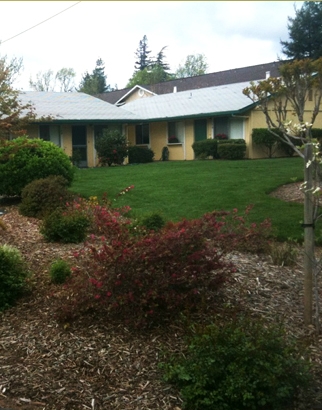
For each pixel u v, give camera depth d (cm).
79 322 498
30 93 2697
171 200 1209
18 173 1258
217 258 520
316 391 391
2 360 444
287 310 536
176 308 501
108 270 485
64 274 599
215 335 395
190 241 497
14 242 828
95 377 415
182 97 2923
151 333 475
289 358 381
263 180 1425
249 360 374
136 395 391
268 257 746
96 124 2411
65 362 436
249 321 428
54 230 823
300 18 3525
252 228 768
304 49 3556
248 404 363
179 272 488
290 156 2381
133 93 4419
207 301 524
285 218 1002
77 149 2378
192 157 2542
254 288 591
